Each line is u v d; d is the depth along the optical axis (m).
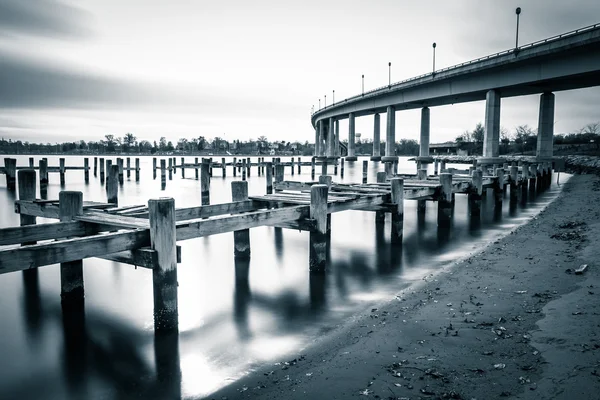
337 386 5.66
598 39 40.22
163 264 7.73
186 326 8.49
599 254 11.04
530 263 11.07
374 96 81.56
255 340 7.81
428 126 78.25
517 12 53.16
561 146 118.06
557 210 21.47
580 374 5.38
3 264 6.29
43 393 6.32
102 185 40.75
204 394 6.04
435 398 5.18
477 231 18.30
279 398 5.55
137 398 6.09
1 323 8.68
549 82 50.44
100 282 11.23
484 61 53.53
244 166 48.94
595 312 7.27
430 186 17.84
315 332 8.08
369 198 14.20
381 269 12.42
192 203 28.59
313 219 11.40
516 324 7.22
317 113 126.31
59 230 8.82
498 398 5.07
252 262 13.23
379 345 6.84
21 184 11.66
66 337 8.07
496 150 56.53
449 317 7.81
